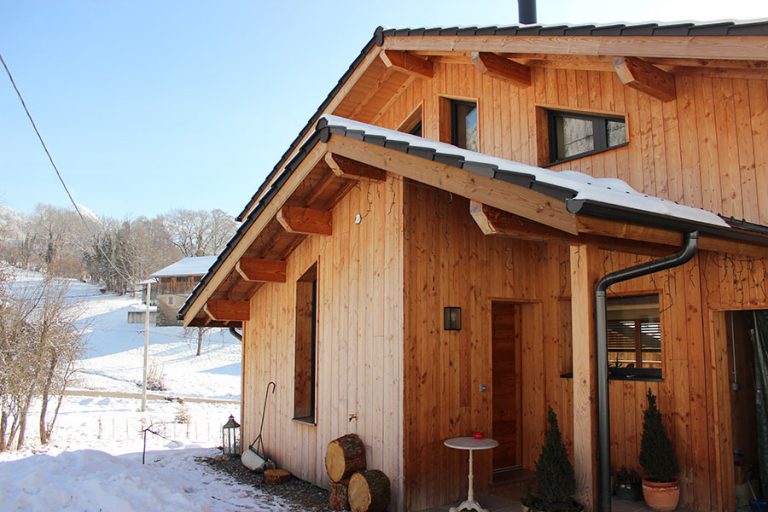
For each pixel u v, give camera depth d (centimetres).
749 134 482
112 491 508
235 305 881
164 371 2491
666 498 517
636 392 583
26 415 999
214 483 705
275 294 822
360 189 644
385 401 571
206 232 6072
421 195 586
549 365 675
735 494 527
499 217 399
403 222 568
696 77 522
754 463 562
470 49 655
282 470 737
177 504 515
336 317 671
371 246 617
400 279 565
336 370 662
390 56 775
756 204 473
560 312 669
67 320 1090
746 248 447
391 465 552
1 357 964
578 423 419
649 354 602
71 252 4941
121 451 940
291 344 770
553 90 657
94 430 1160
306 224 676
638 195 428
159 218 6125
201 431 1188
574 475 425
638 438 577
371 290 611
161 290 3878
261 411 835
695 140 520
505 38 611
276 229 718
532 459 673
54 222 5141
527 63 666
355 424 616
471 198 416
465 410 590
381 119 942
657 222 364
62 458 625
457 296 603
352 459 577
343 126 543
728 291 516
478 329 617
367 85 871
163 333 3472
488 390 614
